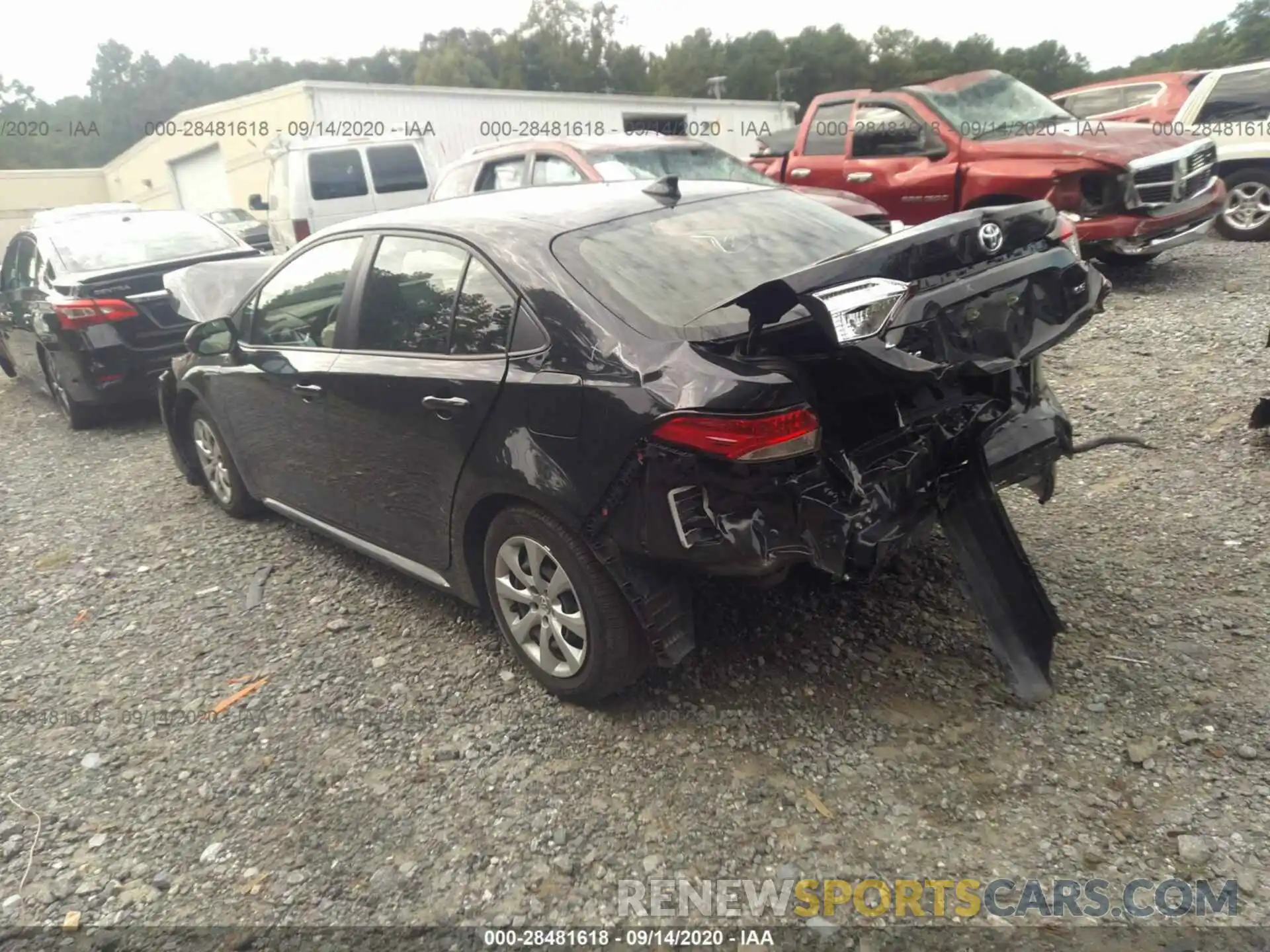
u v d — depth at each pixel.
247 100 19.39
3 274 8.90
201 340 4.58
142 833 2.96
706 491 2.73
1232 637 3.37
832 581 3.11
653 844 2.73
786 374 2.74
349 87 15.89
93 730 3.52
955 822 2.71
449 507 3.52
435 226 3.68
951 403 3.23
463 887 2.64
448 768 3.13
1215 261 9.22
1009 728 3.04
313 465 4.25
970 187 8.41
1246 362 6.04
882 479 2.97
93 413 7.61
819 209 4.05
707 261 3.34
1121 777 2.79
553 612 3.29
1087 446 3.60
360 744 3.29
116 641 4.17
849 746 3.04
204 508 5.69
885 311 2.63
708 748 3.09
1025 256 3.07
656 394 2.76
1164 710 3.04
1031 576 3.15
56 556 5.18
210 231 8.33
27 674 3.96
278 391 4.30
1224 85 10.28
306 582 4.57
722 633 3.68
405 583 4.44
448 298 3.49
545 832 2.81
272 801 3.05
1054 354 6.82
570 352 3.01
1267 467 4.61
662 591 2.98
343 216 12.23
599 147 8.22
